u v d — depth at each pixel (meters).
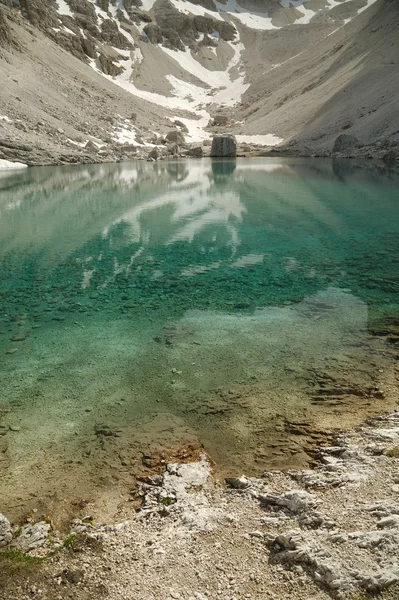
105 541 4.77
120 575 4.25
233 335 10.51
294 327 10.87
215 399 7.89
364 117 69.00
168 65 140.12
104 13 146.62
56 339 10.50
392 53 81.19
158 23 156.25
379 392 7.89
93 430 7.14
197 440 6.82
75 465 6.34
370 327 10.73
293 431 6.93
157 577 4.16
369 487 5.10
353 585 3.69
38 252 18.27
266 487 5.55
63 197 31.69
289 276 14.97
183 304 12.65
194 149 81.81
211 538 4.62
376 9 115.00
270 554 4.29
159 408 7.70
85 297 13.34
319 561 3.98
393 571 3.73
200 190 34.91
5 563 4.47
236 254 17.77
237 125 109.81
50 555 4.62
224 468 6.18
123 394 8.15
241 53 156.12
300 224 22.89
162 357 9.51
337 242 19.31
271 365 9.02
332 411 7.41
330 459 6.08
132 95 113.44
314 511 4.76
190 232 21.44
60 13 128.38
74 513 5.42
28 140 59.72
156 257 17.50
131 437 6.93
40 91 79.06
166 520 5.05
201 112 121.25
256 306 12.38
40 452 6.63
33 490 5.85
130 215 25.36
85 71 107.44
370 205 27.52
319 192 32.97
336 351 9.52
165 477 5.89
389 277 14.58
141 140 83.69
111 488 5.86
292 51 146.50
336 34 127.31
